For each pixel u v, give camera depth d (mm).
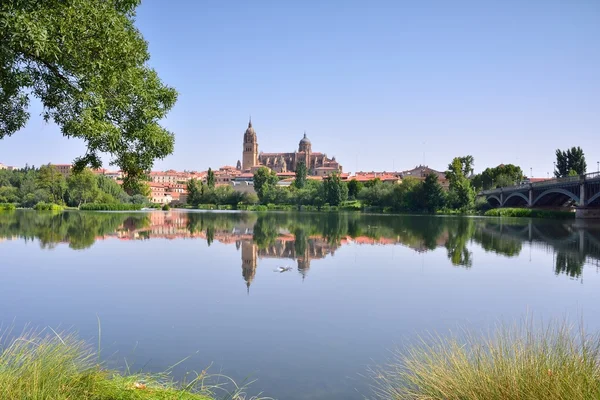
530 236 47594
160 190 198125
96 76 9391
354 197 155000
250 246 37875
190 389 7969
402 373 9180
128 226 58094
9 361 6977
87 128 9133
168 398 6965
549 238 45531
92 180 120562
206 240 42375
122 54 10000
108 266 26250
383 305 17406
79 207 114938
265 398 9219
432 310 16656
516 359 7047
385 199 130500
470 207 114312
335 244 39969
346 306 17188
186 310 16375
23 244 36281
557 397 6109
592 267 27391
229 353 11938
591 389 6230
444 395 7027
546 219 81438
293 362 11289
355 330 14078
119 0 10930
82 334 13445
